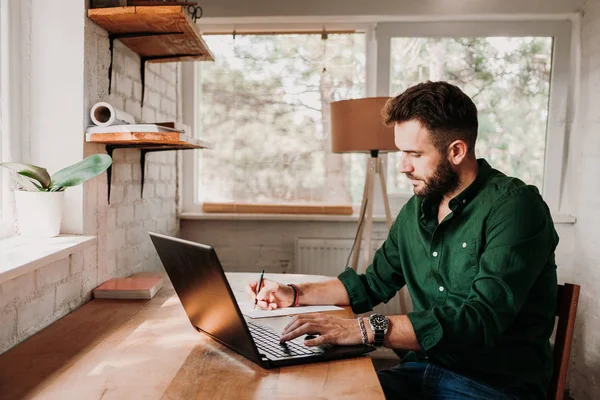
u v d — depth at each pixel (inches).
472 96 113.2
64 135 62.8
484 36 112.3
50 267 54.7
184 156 116.3
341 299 63.3
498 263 48.1
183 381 39.3
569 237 111.0
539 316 52.6
